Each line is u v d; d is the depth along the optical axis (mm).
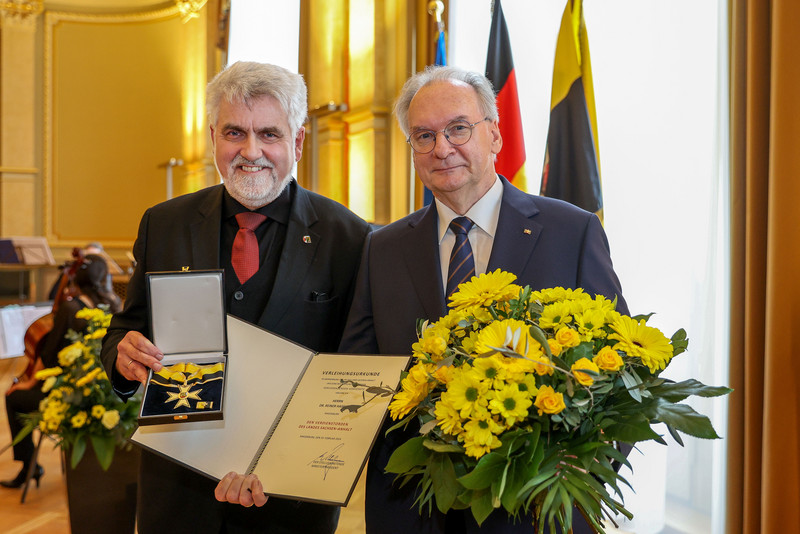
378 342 1604
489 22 4238
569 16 3213
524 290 1227
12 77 10297
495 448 1075
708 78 2910
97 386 2703
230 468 1464
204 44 9242
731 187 2527
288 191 1938
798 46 2209
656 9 3158
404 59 5039
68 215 10422
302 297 1827
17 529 3383
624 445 1332
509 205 1581
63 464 3320
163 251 1868
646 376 1162
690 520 2904
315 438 1411
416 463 1173
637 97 3240
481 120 1541
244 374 1561
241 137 1749
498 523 1323
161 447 1504
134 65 10211
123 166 10320
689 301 2967
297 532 1766
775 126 2246
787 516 2229
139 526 1776
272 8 7160
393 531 1456
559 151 3182
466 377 1094
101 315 2887
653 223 3143
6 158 10250
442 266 1610
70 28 10414
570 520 1049
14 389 3932
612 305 1216
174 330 1533
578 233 1531
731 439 2506
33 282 9906
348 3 5711
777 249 2242
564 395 1077
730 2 2668
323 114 5664
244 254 1869
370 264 1697
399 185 5141
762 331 2381
